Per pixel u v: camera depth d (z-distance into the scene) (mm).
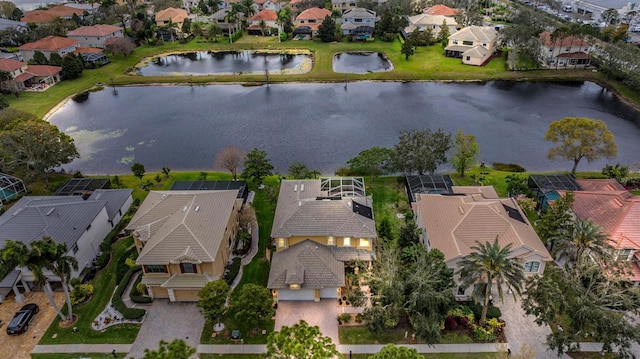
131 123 103875
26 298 51844
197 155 88625
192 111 109875
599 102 111500
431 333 42406
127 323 48281
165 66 144125
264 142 93125
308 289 49312
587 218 55812
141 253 49938
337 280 49344
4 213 60438
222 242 53188
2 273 40938
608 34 141625
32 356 44594
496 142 91312
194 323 48219
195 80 129000
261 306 44469
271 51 156125
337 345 45281
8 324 47500
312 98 116000
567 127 71062
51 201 60406
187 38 168875
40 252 41562
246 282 53438
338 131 97250
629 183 70938
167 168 81375
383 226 59156
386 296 44469
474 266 42969
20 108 110062
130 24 181375
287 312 49188
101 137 97125
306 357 35938
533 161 83688
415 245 50719
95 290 52844
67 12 187500
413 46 148125
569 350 42594
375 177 76875
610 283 43812
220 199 58594
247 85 126812
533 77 126500
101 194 66875
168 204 56531
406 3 182500
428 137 72875
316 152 88500
